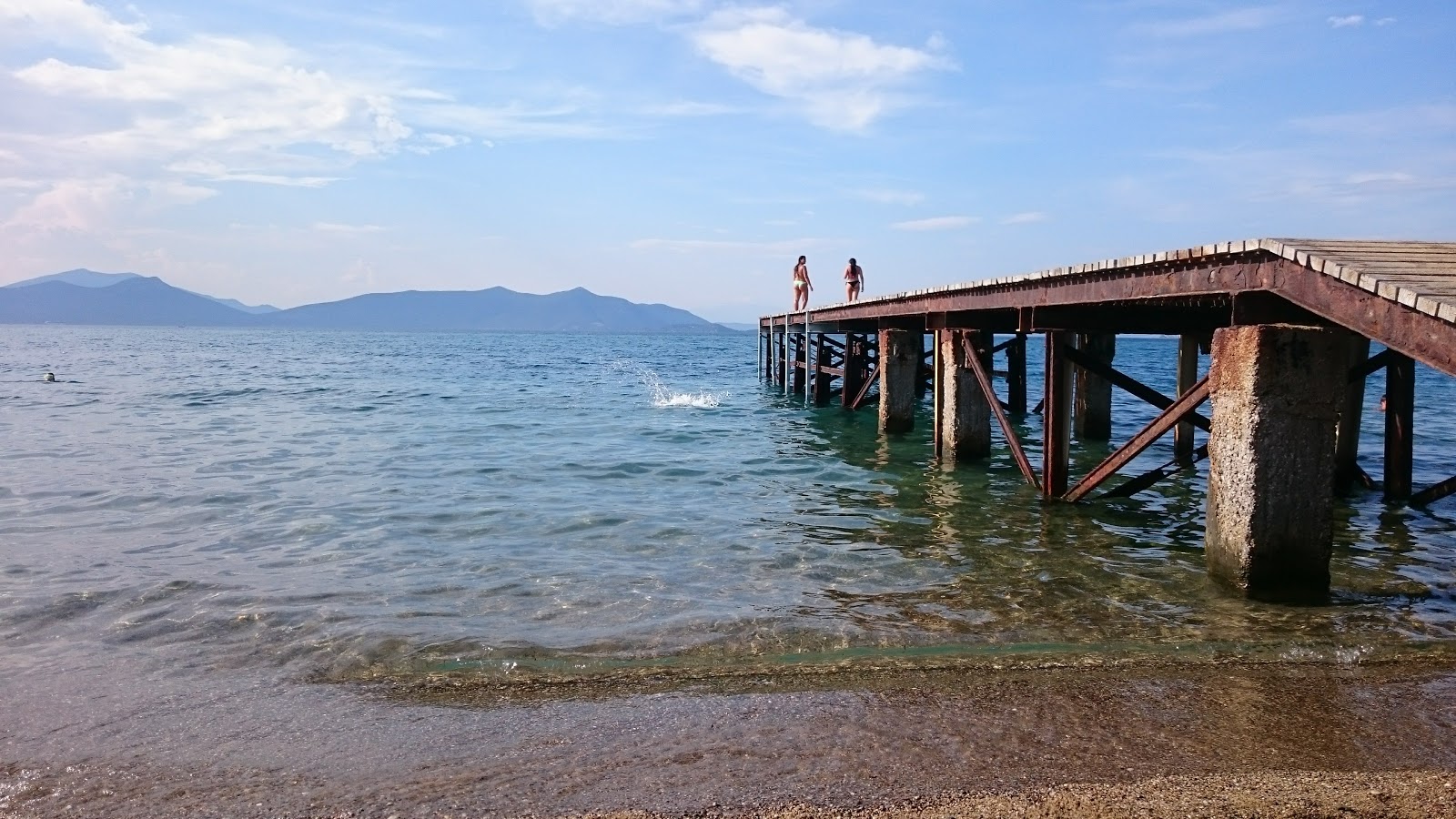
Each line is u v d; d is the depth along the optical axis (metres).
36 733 5.50
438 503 12.72
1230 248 7.54
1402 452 12.36
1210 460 8.23
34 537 10.70
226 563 9.52
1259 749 5.21
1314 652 6.79
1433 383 41.59
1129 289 9.22
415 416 25.31
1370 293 6.01
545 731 5.50
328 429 22.09
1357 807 4.45
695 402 30.28
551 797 4.67
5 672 6.51
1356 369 12.78
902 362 19.70
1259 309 7.73
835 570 9.31
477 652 6.90
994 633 7.32
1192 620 7.55
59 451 17.94
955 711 5.77
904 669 6.53
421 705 5.93
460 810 4.55
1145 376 47.19
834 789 4.71
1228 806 4.46
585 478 14.93
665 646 7.03
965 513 12.05
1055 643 7.07
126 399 31.03
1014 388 23.91
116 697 6.06
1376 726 5.54
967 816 4.39
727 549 10.21
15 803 4.69
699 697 6.03
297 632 7.35
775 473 15.43
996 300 13.05
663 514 12.07
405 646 7.02
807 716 5.70
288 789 4.80
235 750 5.28
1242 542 7.70
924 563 9.55
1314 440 7.57
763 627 7.47
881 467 16.03
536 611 7.95
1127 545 10.33
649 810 4.51
